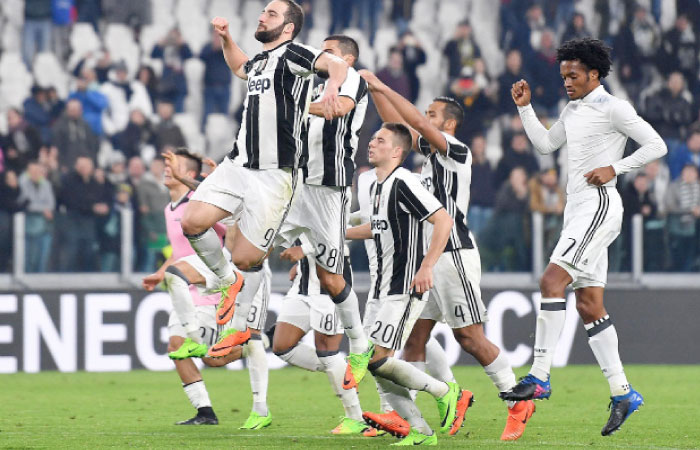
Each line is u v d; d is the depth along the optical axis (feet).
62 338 126.52
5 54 158.51
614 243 137.59
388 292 62.90
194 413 87.04
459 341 70.33
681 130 157.69
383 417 62.28
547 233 136.56
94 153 144.87
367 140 143.95
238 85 162.61
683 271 138.92
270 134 58.90
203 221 59.31
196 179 83.25
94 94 153.07
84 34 162.20
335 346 74.69
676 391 106.73
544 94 161.68
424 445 62.64
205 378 123.34
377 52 169.48
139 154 149.48
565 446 63.10
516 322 134.00
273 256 132.57
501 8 165.78
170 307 129.59
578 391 106.93
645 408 90.79
